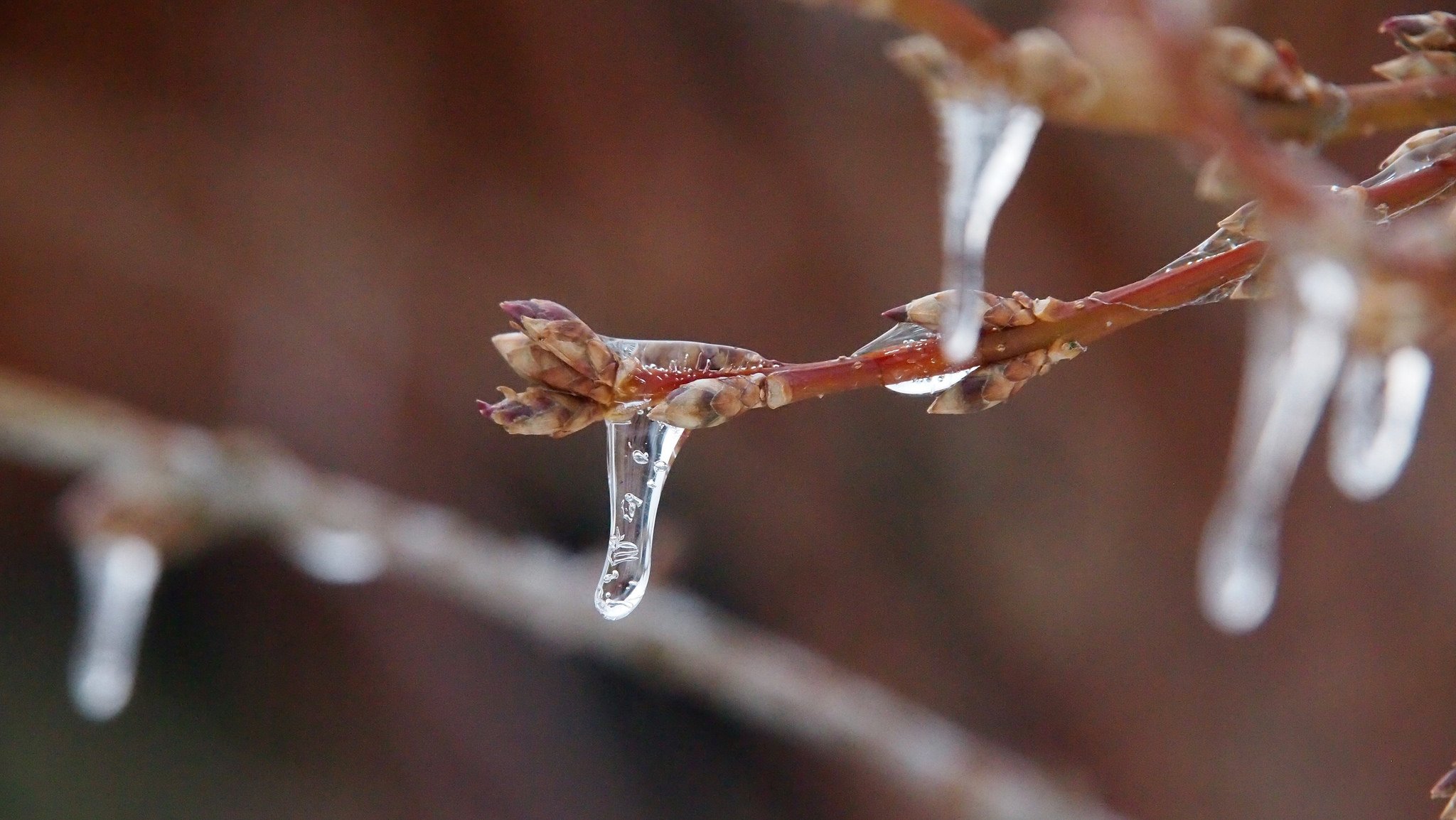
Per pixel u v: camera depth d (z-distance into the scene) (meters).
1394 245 0.42
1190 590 1.05
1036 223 1.03
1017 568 1.12
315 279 1.17
